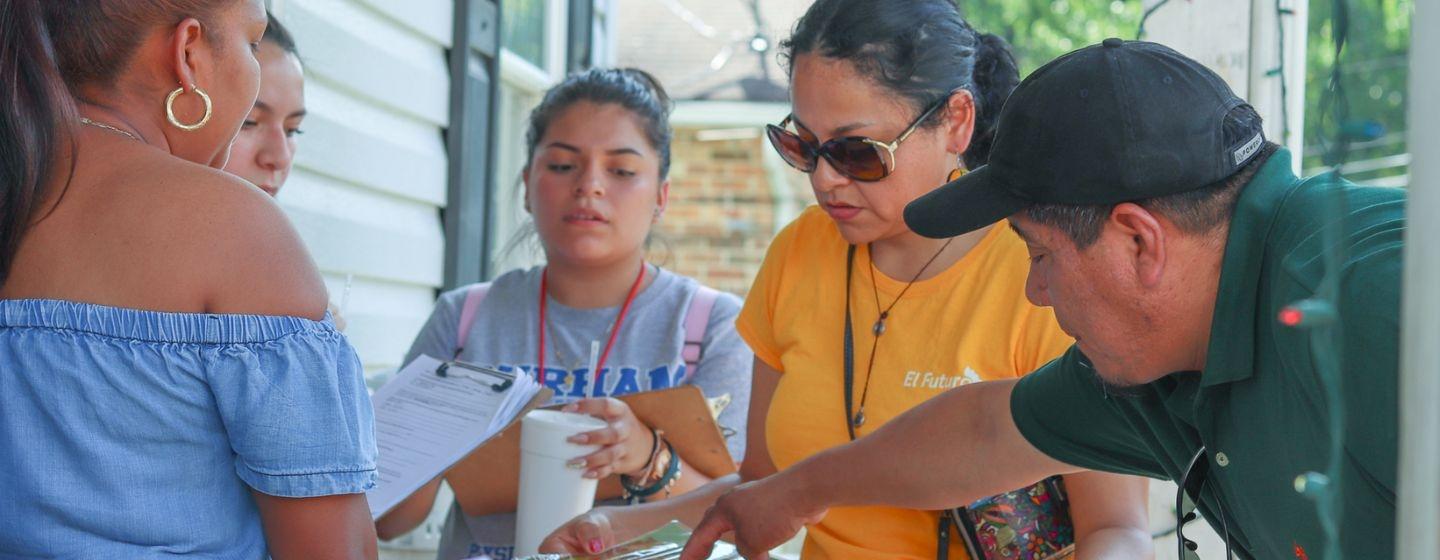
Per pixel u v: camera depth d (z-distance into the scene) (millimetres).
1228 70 2371
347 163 3352
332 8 3256
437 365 2182
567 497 2129
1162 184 1149
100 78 1317
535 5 5410
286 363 1289
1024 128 1227
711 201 9812
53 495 1245
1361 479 1021
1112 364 1269
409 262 3781
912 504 1730
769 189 9797
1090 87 1181
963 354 1875
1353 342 976
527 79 5277
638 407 2293
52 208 1277
